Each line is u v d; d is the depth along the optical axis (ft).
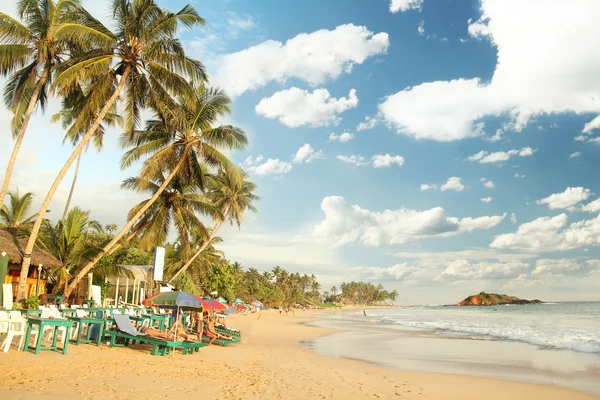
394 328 126.11
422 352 63.82
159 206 89.10
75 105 68.23
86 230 74.08
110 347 38.81
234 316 170.50
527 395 33.71
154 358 36.32
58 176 54.49
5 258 52.26
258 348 59.21
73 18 59.00
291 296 483.92
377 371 42.70
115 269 81.15
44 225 70.03
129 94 63.98
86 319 37.42
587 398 33.09
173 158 74.23
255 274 384.47
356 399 27.89
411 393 31.45
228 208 121.39
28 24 58.65
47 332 38.86
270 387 29.35
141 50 60.49
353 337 92.38
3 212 81.25
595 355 60.70
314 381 33.63
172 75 61.26
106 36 56.75
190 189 90.89
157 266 73.97
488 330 113.70
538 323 145.79
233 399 24.38
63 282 68.08
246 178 124.06
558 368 48.70
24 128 55.88
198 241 138.82
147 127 78.54
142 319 46.21
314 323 161.48
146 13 59.16
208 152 73.31
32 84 60.13
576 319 170.81
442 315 254.68
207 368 34.76
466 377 40.96
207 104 75.20
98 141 80.43
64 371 26.35
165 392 24.23
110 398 21.47
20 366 26.13
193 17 61.87
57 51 61.31
